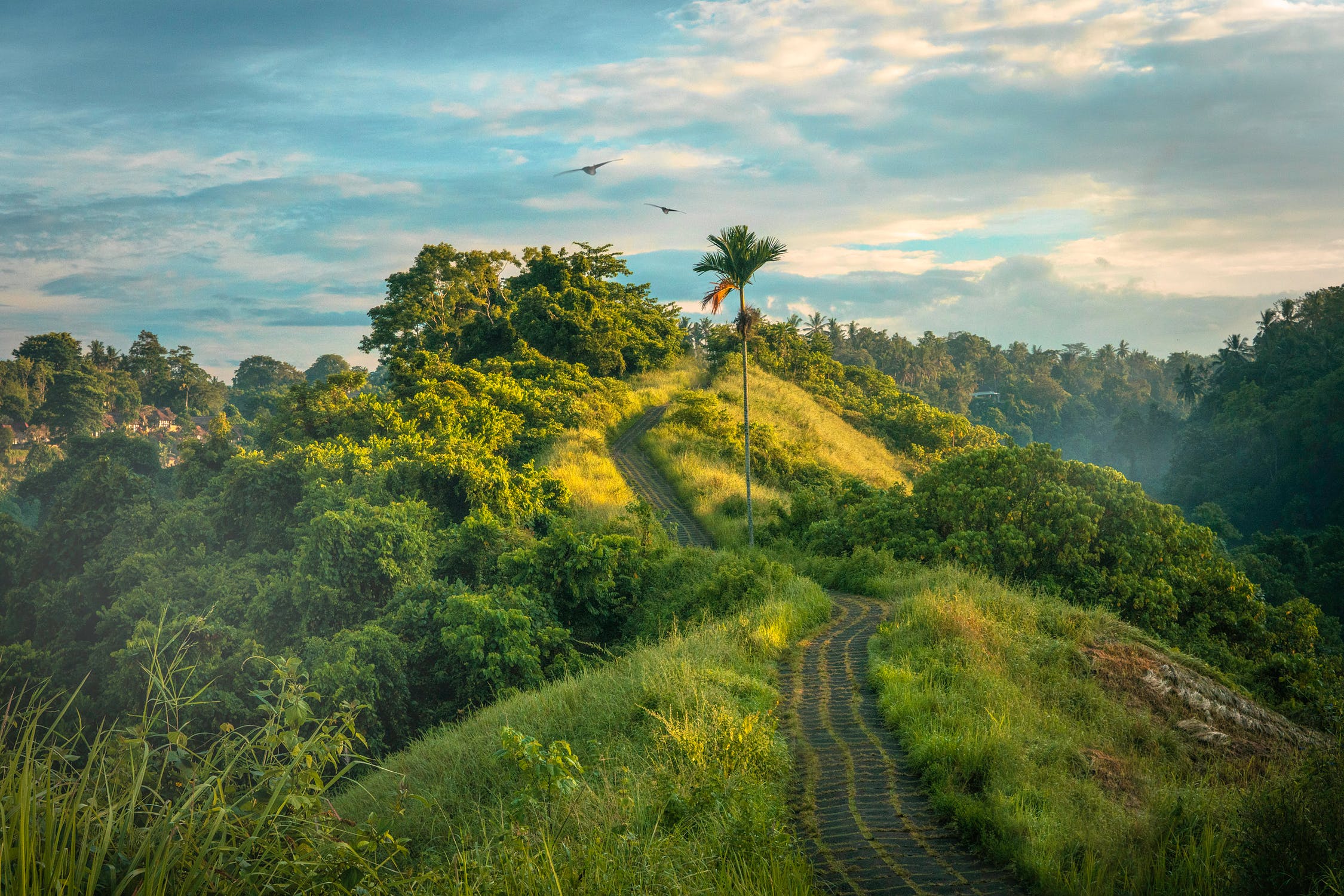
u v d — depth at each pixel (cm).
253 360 18788
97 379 13350
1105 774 882
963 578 1833
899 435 7569
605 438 4841
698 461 4328
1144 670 1337
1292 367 10588
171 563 2381
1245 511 9362
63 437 12756
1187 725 1208
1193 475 10306
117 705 1437
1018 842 653
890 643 1352
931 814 749
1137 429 13512
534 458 4169
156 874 256
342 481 2658
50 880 240
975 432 7806
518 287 8019
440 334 7400
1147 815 725
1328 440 8700
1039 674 1218
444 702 1706
